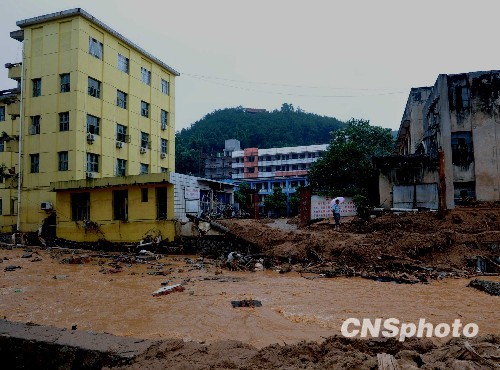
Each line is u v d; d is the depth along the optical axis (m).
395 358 4.37
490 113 23.58
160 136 39.03
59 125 29.03
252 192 36.41
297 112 124.00
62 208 25.94
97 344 5.05
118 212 24.58
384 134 41.00
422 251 16.12
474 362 4.21
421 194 24.33
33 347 5.24
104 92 31.23
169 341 5.05
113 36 32.56
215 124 107.31
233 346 5.02
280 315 8.91
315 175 33.62
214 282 13.38
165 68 40.06
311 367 4.16
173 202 22.94
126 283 13.30
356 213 27.42
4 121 33.28
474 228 17.88
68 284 13.16
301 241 18.73
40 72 29.73
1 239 27.53
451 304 9.83
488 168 23.31
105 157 31.02
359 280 13.62
